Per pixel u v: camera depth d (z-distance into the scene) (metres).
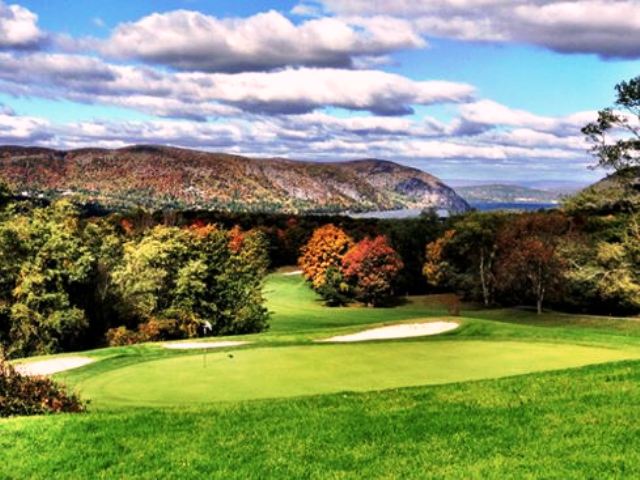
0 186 60.94
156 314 56.78
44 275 48.09
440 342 27.23
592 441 10.59
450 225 101.62
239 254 80.69
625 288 54.25
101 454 11.17
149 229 71.00
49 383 16.06
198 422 12.99
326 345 27.36
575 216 81.06
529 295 76.06
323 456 10.66
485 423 12.00
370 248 89.75
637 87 44.47
